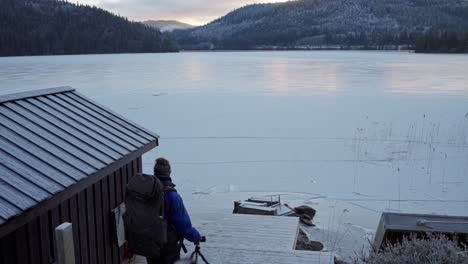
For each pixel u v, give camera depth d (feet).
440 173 34.35
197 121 56.44
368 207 27.37
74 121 13.39
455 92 83.35
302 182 32.30
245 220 19.57
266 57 279.49
